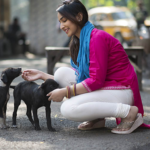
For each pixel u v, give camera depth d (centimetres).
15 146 263
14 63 1067
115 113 281
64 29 296
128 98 291
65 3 293
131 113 287
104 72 278
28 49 1588
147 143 269
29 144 269
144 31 831
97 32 286
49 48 585
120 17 1338
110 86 287
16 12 2253
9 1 1739
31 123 340
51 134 298
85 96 280
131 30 1269
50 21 1475
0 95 310
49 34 1488
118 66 289
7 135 294
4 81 307
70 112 278
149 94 524
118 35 1305
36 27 1517
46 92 293
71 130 313
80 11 289
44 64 1023
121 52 290
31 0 1509
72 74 314
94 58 279
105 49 280
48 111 308
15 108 324
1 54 1434
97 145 265
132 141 274
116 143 270
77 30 299
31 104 312
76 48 313
